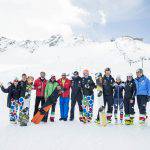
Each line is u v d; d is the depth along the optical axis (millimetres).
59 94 13609
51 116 13648
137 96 12625
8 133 11297
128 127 12070
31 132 11281
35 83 13719
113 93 13062
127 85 12758
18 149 9469
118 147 9219
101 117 12516
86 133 10938
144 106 12477
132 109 12711
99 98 12688
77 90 13914
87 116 13305
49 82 13492
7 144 10031
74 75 14117
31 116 17188
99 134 10750
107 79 13039
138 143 9570
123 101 12875
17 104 13297
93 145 9461
